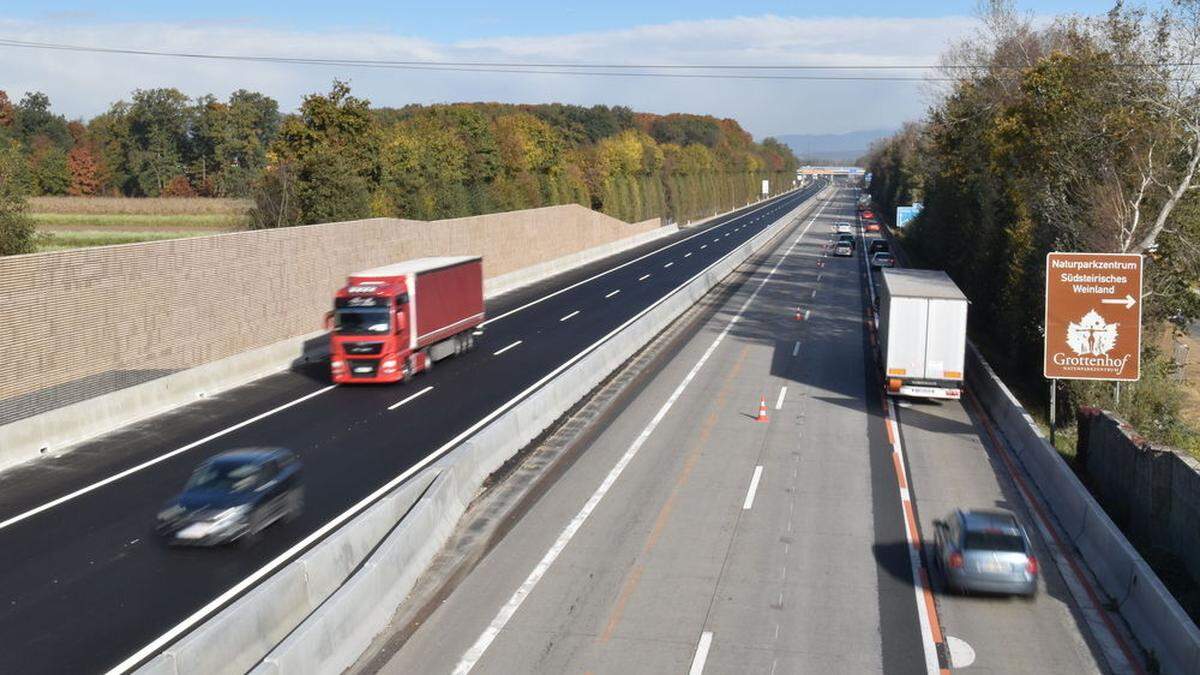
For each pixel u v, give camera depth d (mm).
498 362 37938
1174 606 14266
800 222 147375
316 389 33094
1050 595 16938
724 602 16219
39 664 13734
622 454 25266
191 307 35031
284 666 12062
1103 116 35500
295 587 14492
